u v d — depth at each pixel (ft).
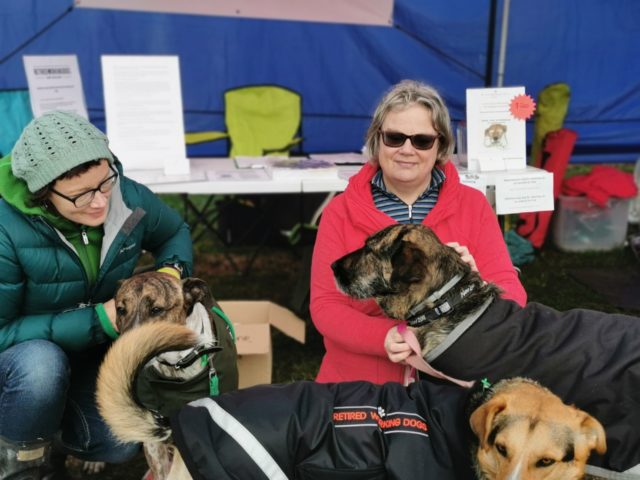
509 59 19.11
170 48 18.72
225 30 18.81
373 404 6.07
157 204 8.71
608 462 5.96
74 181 6.88
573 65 19.38
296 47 19.11
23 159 6.84
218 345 7.34
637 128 20.11
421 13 18.83
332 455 5.74
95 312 7.44
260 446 5.65
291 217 18.56
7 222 7.19
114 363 5.98
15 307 7.47
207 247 19.21
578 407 6.17
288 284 16.48
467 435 5.73
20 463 7.32
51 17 17.87
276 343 13.47
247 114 19.07
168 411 6.95
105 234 7.71
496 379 6.54
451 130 8.16
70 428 8.17
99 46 18.38
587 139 20.08
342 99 19.54
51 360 7.19
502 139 11.85
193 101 19.22
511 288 8.04
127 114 12.72
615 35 19.25
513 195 11.16
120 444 8.09
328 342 8.37
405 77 19.31
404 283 6.98
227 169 13.50
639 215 18.83
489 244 8.38
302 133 19.65
